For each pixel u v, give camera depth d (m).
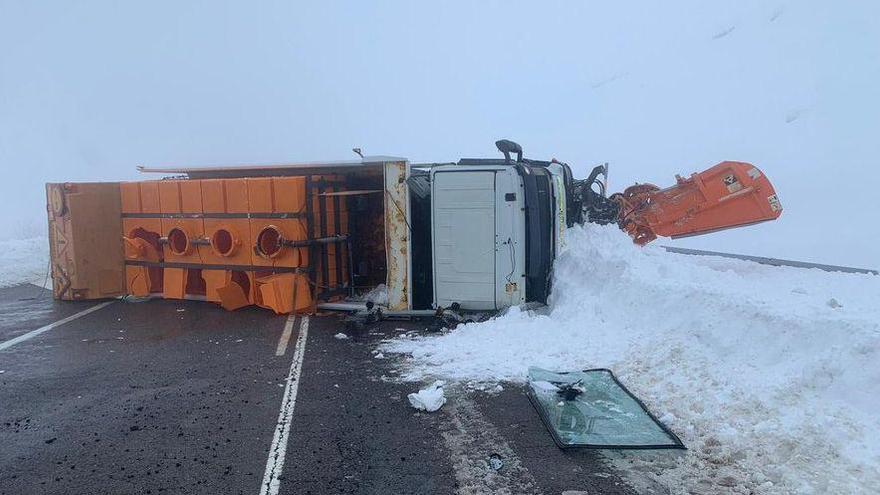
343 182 10.17
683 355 5.95
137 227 10.95
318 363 7.10
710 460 4.46
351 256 10.20
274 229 9.45
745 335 5.67
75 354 7.74
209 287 10.27
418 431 5.21
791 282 8.80
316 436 5.16
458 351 7.12
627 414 5.22
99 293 10.98
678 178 10.48
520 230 8.48
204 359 7.40
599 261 8.30
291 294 9.39
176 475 4.55
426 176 9.80
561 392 5.65
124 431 5.36
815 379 4.80
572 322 7.50
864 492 3.77
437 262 8.76
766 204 10.02
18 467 4.72
